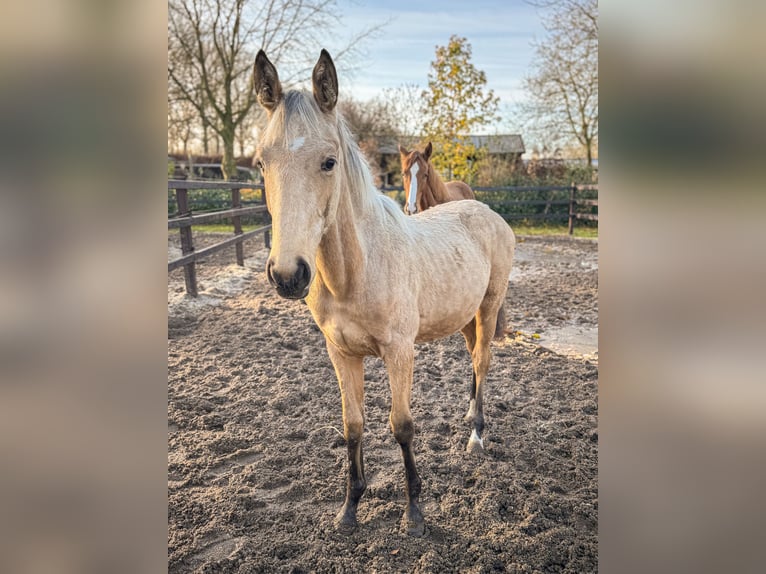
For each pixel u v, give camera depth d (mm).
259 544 2170
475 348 3215
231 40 14242
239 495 2465
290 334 4988
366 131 19422
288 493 2518
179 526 2271
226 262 8625
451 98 13102
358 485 2320
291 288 1614
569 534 2211
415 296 2303
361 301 2092
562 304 6266
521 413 3350
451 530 2250
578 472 2664
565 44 15391
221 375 3961
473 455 2848
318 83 1854
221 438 3002
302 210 1655
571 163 17109
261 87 1875
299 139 1685
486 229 3133
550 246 11141
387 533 2244
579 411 3377
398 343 2186
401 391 2217
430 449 2930
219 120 15656
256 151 1815
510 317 5707
